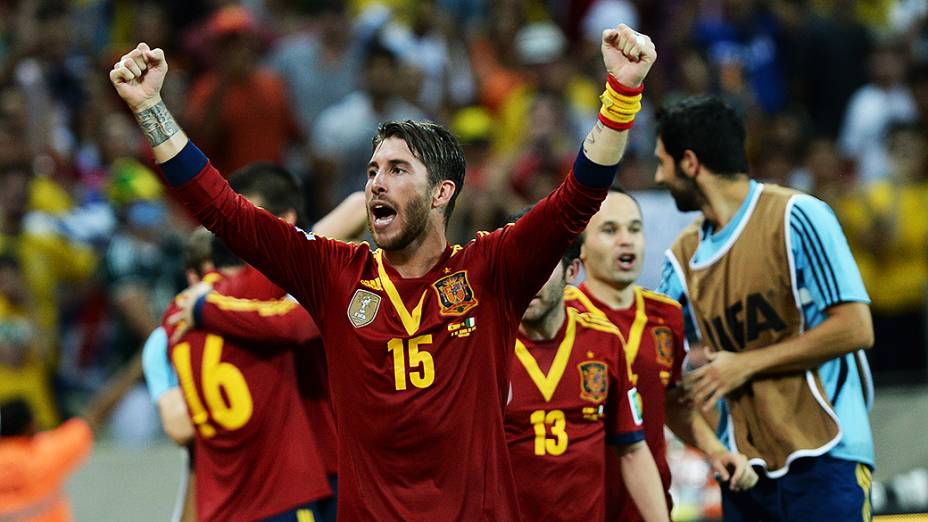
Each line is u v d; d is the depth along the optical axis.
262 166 18.89
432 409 13.36
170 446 28.16
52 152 34.50
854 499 16.91
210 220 13.43
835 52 40.50
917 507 26.97
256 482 17.69
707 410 16.86
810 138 37.09
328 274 13.77
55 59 37.53
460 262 13.70
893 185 32.81
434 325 13.46
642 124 38.06
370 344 13.48
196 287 18.28
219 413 17.80
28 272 30.78
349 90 38.09
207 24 39.38
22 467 23.80
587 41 41.72
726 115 17.28
